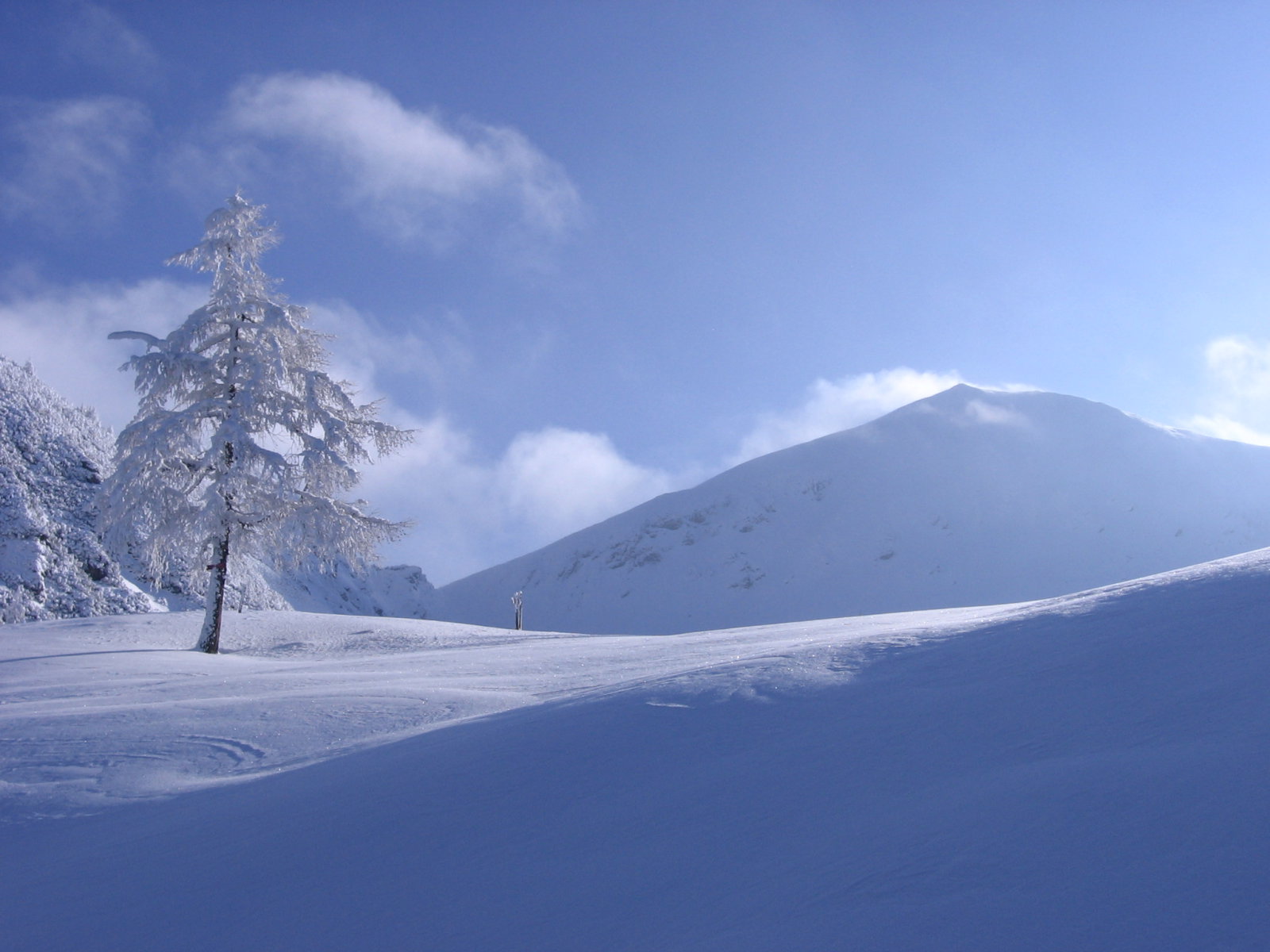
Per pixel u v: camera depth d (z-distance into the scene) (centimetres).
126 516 2358
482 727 679
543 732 593
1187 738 372
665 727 552
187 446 2431
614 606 16712
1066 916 262
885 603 14288
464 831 459
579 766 515
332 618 2867
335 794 573
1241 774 321
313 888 426
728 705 570
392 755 655
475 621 17675
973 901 283
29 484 3728
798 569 16038
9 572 3241
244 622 2683
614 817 436
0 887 527
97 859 548
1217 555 13538
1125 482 16025
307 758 774
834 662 637
